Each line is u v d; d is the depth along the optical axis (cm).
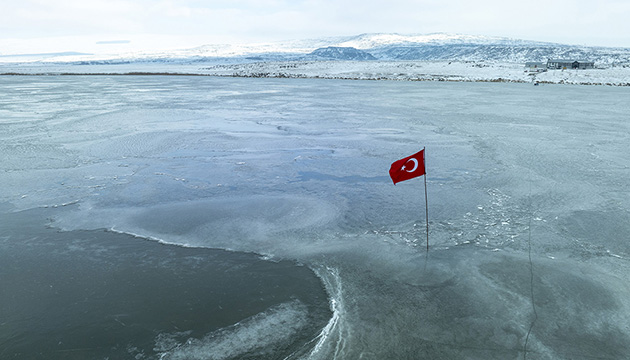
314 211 1118
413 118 2672
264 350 585
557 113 2883
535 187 1294
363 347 588
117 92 4628
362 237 960
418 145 1897
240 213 1105
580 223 1025
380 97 4025
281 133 2177
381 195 1241
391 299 710
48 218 1068
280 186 1330
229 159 1653
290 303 700
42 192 1256
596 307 686
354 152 1775
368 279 777
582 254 872
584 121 2531
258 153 1753
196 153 1744
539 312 672
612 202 1162
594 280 770
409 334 617
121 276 790
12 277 786
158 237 962
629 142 1925
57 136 2044
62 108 3105
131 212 1111
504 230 991
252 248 909
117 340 610
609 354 577
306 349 586
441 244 921
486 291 734
